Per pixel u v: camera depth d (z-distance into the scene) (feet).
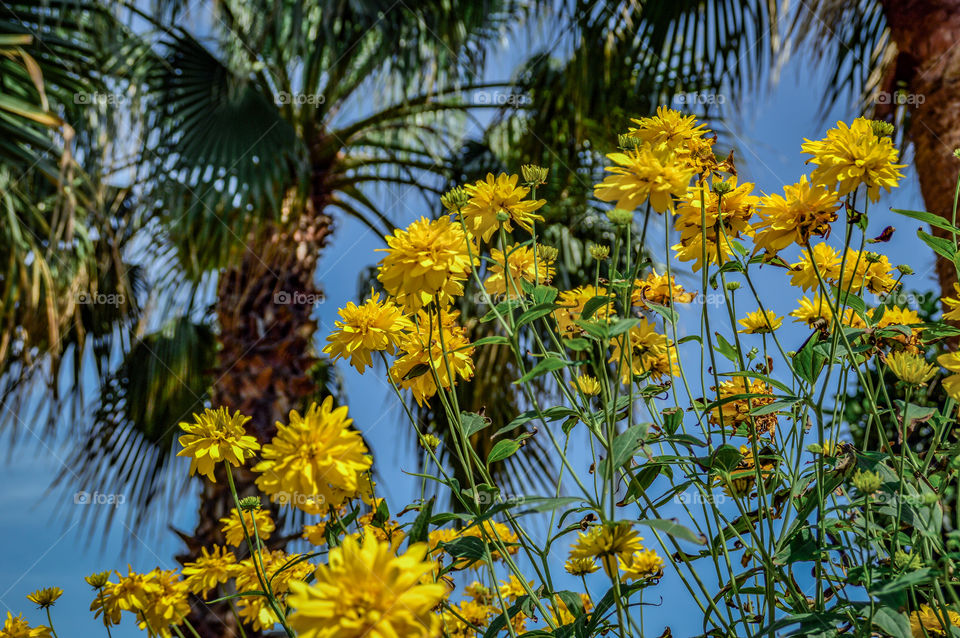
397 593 3.68
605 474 4.18
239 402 10.34
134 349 13.97
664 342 4.77
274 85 12.59
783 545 4.30
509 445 4.37
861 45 11.01
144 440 14.06
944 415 4.33
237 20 12.13
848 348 4.29
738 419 4.69
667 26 11.41
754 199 4.55
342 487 4.15
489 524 4.63
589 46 12.08
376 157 13.85
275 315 10.67
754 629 4.54
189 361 14.23
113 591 5.08
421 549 3.73
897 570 4.14
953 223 4.31
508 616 4.44
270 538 8.82
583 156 13.26
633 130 4.70
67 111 10.89
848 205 4.34
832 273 4.71
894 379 6.66
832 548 4.19
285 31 12.31
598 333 4.25
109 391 14.01
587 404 4.40
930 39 7.95
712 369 4.35
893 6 8.42
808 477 4.45
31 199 10.54
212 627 8.71
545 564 4.43
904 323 4.69
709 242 4.61
